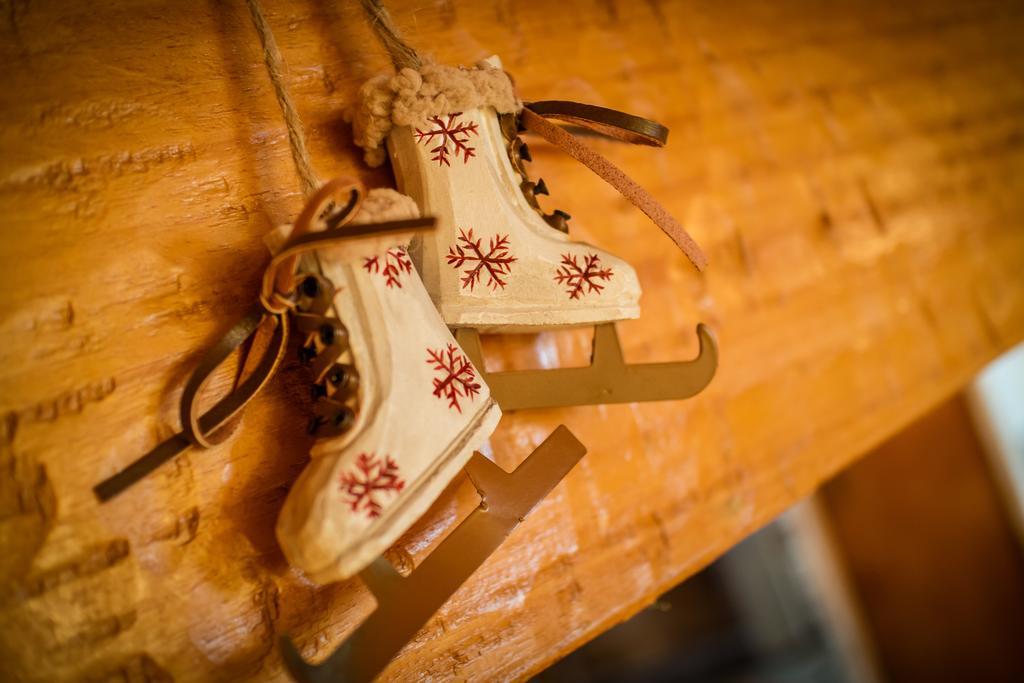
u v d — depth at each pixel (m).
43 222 0.21
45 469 0.20
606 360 0.24
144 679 0.20
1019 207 0.43
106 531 0.20
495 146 0.23
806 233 0.34
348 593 0.22
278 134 0.24
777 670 0.53
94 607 0.20
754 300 0.32
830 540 0.55
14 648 0.19
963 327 0.38
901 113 0.40
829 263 0.35
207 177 0.23
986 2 0.47
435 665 0.23
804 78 0.37
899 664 0.54
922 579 0.52
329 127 0.25
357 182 0.19
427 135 0.22
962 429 0.51
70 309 0.21
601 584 0.26
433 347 0.21
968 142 0.42
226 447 0.22
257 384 0.20
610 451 0.27
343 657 0.20
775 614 0.55
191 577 0.21
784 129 0.35
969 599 0.51
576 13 0.30
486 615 0.24
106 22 0.23
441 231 0.22
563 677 0.48
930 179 0.40
